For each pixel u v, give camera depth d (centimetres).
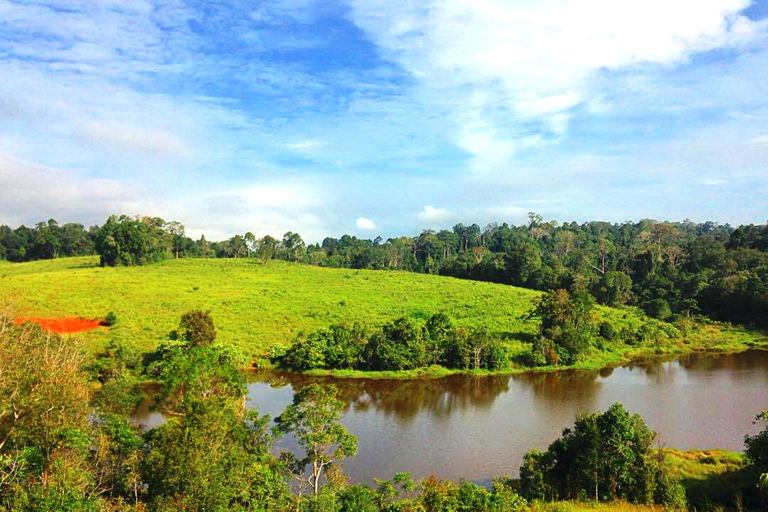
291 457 2880
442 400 5309
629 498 2661
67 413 2167
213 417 2231
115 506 1942
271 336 7325
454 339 6756
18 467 1939
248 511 2162
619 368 6844
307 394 2741
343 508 2488
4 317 3262
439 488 2478
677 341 8331
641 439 2772
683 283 11294
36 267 13388
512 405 5112
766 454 2695
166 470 2031
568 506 2366
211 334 6284
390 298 10231
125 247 13288
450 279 13262
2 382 2105
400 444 4044
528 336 7756
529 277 13325
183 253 16625
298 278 12369
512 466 3625
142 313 7881
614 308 10712
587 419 2898
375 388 5775
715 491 2795
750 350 7912
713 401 5162
